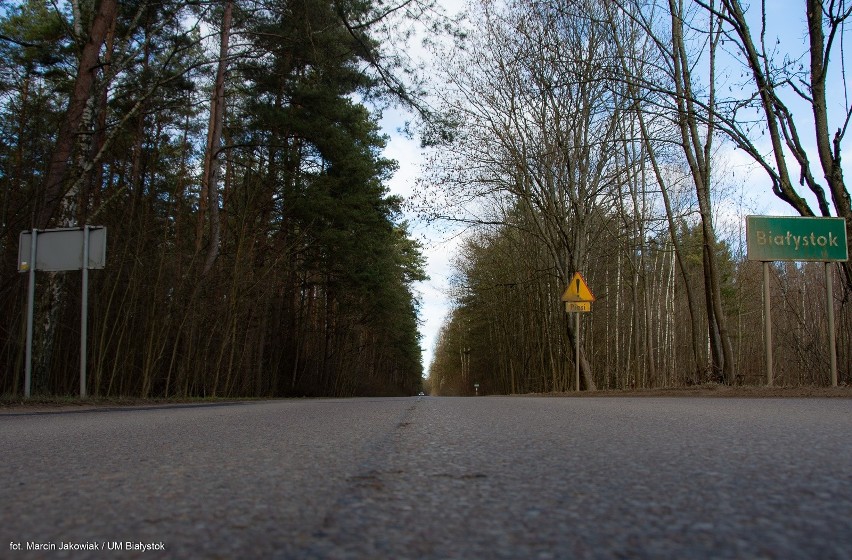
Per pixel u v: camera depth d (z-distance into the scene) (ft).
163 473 10.05
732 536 5.69
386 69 54.24
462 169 65.36
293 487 8.59
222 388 64.64
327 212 79.10
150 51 60.03
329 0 54.34
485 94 63.67
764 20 37.29
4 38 44.19
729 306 134.00
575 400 37.52
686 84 45.62
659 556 5.17
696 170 46.39
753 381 111.55
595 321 111.65
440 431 16.07
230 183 76.38
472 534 6.01
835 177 37.37
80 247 34.65
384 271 126.21
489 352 180.75
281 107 72.13
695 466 9.39
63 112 46.47
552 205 66.03
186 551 5.67
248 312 71.15
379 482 8.82
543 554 5.32
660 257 114.21
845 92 36.01
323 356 130.21
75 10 44.45
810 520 6.18
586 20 58.29
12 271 39.86
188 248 59.82
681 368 116.67
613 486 8.07
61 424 21.53
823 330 54.29
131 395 47.01
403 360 233.14
